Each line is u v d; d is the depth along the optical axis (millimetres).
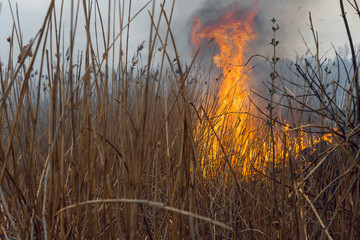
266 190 2152
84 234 1339
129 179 1272
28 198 1331
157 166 1370
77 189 1345
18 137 1391
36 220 1349
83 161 1452
